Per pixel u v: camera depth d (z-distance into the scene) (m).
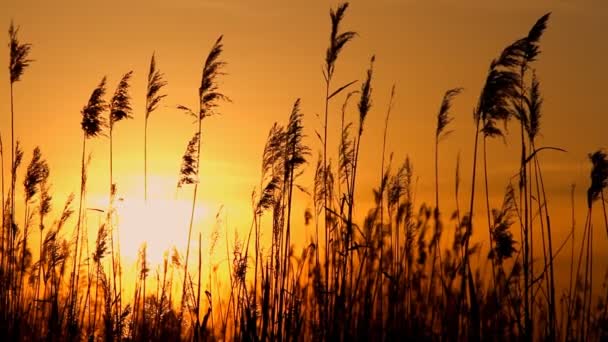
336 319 9.67
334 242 10.57
